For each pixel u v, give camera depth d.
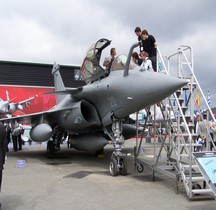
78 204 5.29
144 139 25.75
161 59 7.63
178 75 7.78
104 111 9.05
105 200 5.57
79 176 8.02
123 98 7.84
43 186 6.76
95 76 9.62
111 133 9.25
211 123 10.75
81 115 9.72
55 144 11.94
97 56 9.66
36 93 27.89
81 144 10.52
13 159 11.83
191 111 7.22
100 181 7.34
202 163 4.85
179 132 6.59
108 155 13.26
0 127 4.80
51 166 9.89
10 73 27.52
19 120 12.59
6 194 6.02
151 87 6.84
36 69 28.34
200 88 6.78
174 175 6.22
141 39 8.72
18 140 15.89
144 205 5.25
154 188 6.58
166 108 7.30
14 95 27.20
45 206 5.17
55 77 16.55
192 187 6.04
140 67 7.63
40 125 11.19
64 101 11.41
